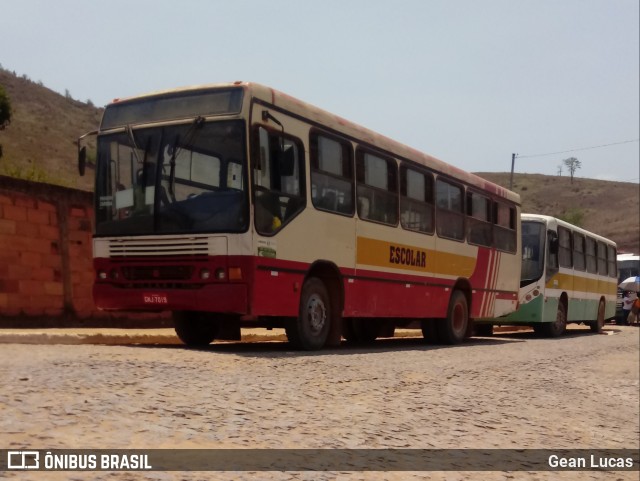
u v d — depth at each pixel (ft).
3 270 47.55
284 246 37.52
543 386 35.17
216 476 14.71
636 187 537.24
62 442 15.55
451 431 22.94
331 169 41.91
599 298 94.32
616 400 34.37
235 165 35.40
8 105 152.25
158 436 17.15
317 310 40.78
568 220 261.24
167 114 37.40
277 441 18.42
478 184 60.49
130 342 42.96
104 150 38.50
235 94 36.11
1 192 47.78
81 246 53.52
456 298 56.34
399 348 49.16
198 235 35.50
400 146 49.37
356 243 43.88
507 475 18.86
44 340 37.81
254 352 36.68
